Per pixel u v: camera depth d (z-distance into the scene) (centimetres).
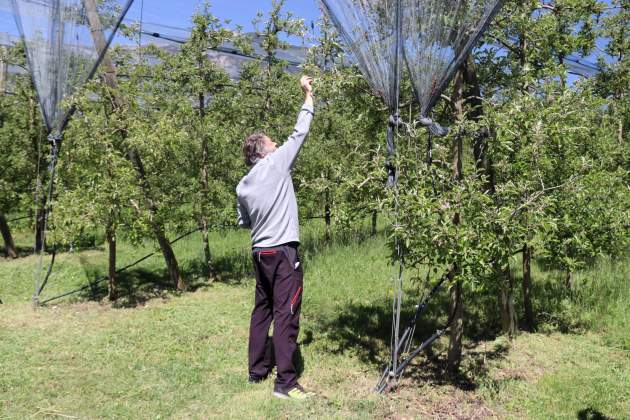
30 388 385
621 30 679
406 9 337
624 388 390
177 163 672
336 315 559
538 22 491
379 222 1054
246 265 799
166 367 425
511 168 371
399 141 367
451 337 416
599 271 663
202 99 717
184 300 635
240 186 384
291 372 374
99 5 588
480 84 475
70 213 577
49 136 609
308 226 1038
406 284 658
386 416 348
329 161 758
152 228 624
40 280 732
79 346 471
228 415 345
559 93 426
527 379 410
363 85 423
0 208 868
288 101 784
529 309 516
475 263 334
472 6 334
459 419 347
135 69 731
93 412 352
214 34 700
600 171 476
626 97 671
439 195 346
